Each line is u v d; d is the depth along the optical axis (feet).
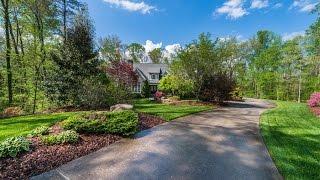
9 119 35.01
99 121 26.32
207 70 66.49
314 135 28.14
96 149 22.21
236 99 92.22
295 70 130.93
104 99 48.03
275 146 23.54
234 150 22.68
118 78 77.25
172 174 17.11
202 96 67.31
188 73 67.92
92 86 47.80
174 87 76.59
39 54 61.36
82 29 53.36
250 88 169.17
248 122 36.52
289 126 33.40
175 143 24.39
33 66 61.72
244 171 17.92
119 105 39.24
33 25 64.95
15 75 65.16
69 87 50.08
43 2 60.39
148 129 30.07
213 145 24.07
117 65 79.41
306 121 37.88
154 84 145.18
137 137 26.40
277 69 148.25
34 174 16.52
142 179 16.22
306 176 16.65
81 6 69.72
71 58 51.19
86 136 24.80
